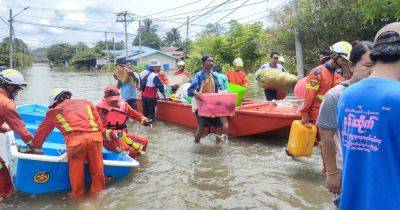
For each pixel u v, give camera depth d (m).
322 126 3.12
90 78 42.66
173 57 63.53
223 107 7.95
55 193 5.38
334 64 5.98
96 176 5.41
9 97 5.38
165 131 9.77
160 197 5.33
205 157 7.27
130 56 62.69
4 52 48.06
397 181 2.06
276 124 8.01
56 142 6.88
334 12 13.41
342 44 4.68
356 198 2.21
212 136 8.73
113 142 6.55
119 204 5.09
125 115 6.89
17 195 5.35
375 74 2.25
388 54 2.18
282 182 5.86
